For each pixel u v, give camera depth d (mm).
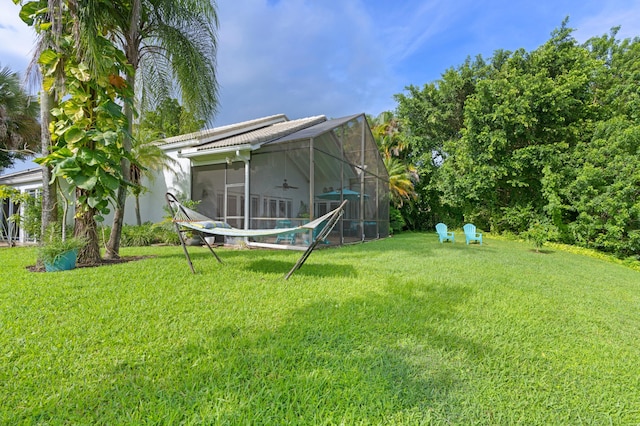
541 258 10016
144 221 14211
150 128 13242
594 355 2984
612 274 8188
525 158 15539
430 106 21031
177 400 2070
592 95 15758
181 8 7215
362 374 2438
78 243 6055
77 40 5535
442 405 2119
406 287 5191
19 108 13602
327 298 4426
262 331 3199
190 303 3980
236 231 6203
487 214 18891
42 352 2619
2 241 13375
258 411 1979
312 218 9750
